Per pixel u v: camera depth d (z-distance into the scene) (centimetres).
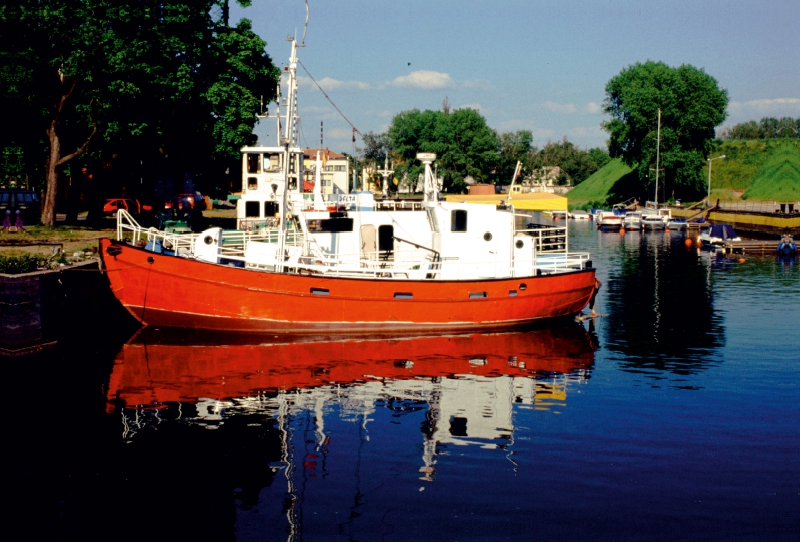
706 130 10550
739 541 1216
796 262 5128
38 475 1441
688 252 5894
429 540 1219
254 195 3444
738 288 3897
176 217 4419
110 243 2422
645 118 10462
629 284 4072
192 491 1384
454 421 1758
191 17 3934
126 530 1250
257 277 2442
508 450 1588
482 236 2717
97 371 2106
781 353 2423
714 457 1549
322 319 2506
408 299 2555
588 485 1417
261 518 1291
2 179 6328
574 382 2086
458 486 1412
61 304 2403
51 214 3703
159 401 1869
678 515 1298
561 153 17462
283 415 1783
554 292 2773
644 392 1998
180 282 2434
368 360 2272
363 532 1242
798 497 1366
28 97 3484
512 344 2531
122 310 2800
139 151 4209
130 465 1489
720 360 2338
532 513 1305
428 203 2681
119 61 3359
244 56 4531
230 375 2086
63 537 1227
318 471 1475
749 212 7288
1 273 2247
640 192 11800
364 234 2655
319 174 2736
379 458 1538
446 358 2322
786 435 1677
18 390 1931
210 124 4331
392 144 11369
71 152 4103
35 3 3334
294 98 2536
